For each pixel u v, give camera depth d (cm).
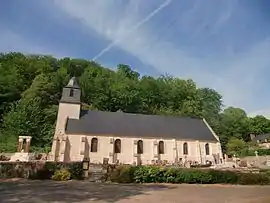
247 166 3769
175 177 2061
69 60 8356
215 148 4784
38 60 7719
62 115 4506
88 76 7431
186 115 6788
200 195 1430
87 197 1262
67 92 4697
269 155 5184
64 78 6894
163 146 4541
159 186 1820
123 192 1463
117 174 2047
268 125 8775
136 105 6738
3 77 6159
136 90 7119
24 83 6631
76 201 1148
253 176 2136
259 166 3772
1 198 1204
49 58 7988
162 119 5066
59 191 1432
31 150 4594
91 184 1817
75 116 4519
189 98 7356
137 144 4416
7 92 6016
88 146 4178
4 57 7406
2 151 4291
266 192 1602
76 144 4125
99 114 4778
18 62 7169
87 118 4588
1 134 4862
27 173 2077
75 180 2030
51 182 1872
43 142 5091
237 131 7888
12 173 2078
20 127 4953
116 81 7481
